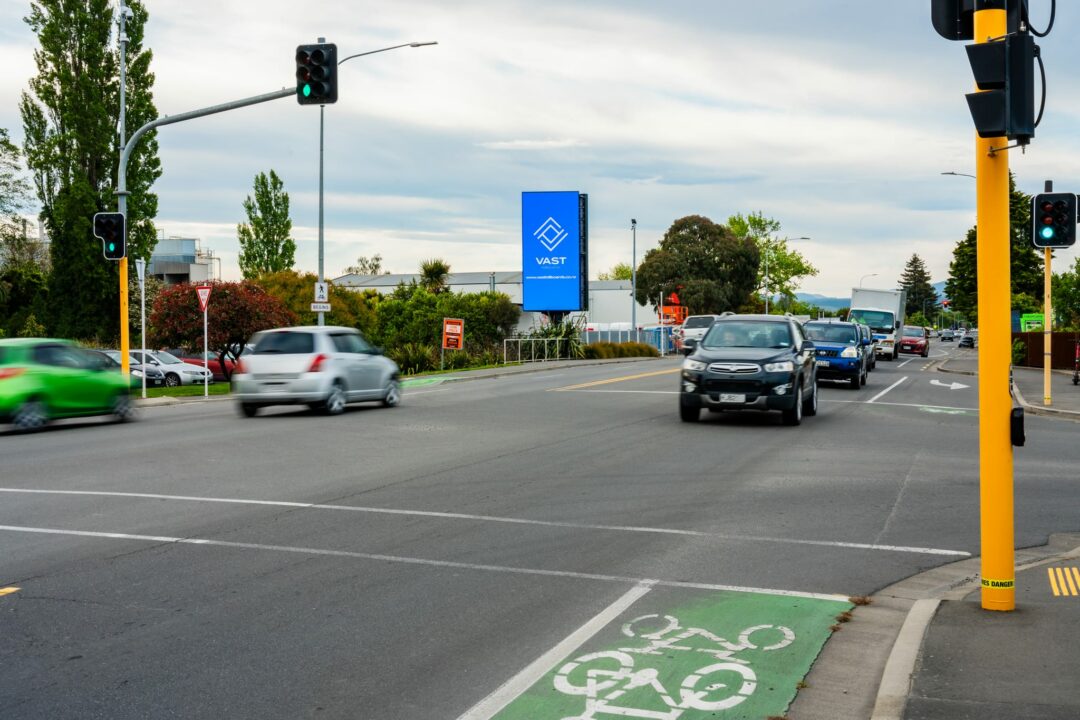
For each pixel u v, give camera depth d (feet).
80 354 63.52
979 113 19.27
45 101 161.89
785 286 363.35
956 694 15.88
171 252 306.76
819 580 24.81
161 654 18.70
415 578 24.50
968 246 260.01
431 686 17.12
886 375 124.88
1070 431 61.21
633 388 90.99
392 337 208.33
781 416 62.80
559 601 22.54
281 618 21.07
